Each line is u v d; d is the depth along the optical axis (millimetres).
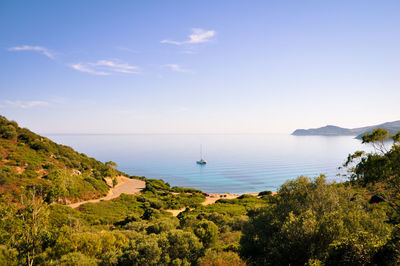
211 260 12891
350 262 9172
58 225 25172
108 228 31422
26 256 11602
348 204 17000
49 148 60062
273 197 21547
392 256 8555
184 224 30266
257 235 17328
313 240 11836
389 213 13836
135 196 61031
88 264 12406
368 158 11820
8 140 53688
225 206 58344
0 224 11320
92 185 56594
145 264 12500
